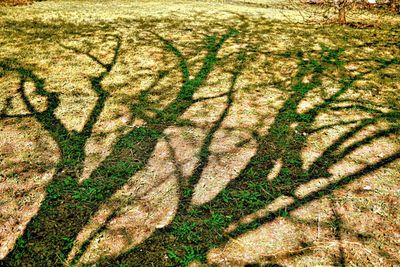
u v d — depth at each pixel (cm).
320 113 496
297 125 465
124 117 479
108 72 619
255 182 361
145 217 318
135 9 1132
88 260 276
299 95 550
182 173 374
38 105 499
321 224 309
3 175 363
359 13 1184
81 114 483
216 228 306
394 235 297
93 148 412
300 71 641
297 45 787
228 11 1143
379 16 1134
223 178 367
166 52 722
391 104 521
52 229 303
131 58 684
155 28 888
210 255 281
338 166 384
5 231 300
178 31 869
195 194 345
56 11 1053
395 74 630
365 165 386
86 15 1007
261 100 534
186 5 1262
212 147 418
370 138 435
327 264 272
